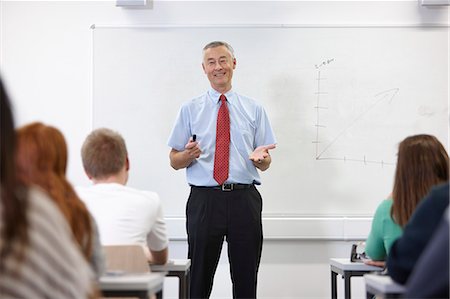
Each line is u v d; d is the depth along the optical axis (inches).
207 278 135.4
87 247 68.1
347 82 165.6
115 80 165.6
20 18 165.9
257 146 144.2
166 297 163.6
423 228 68.9
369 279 78.8
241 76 165.3
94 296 55.1
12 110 44.6
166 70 165.8
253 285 134.2
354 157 164.9
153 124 165.6
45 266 44.5
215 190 135.3
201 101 143.6
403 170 89.2
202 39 165.8
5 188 43.8
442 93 165.6
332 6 166.4
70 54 166.1
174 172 164.6
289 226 163.0
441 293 51.8
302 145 165.0
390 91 165.6
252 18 166.1
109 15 166.6
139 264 85.5
